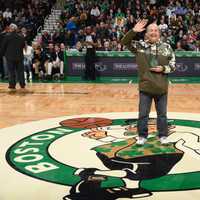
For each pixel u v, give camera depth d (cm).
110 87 1213
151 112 783
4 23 1644
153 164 482
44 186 418
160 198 384
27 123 704
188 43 1457
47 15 1764
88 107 862
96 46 1423
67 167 473
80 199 384
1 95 1045
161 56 545
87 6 1669
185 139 590
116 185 416
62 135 616
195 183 421
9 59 1127
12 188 414
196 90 1152
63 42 1511
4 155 519
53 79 1418
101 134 621
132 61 1420
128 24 1520
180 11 1638
